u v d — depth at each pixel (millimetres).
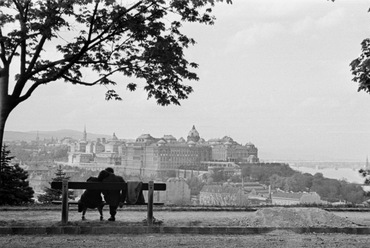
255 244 9414
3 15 13742
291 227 11320
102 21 14422
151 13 14781
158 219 13117
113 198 12000
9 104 13852
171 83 15680
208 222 12070
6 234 10586
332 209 18203
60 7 13617
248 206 18000
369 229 11273
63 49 15609
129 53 15570
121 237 10258
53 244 9258
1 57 13773
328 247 9133
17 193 24406
